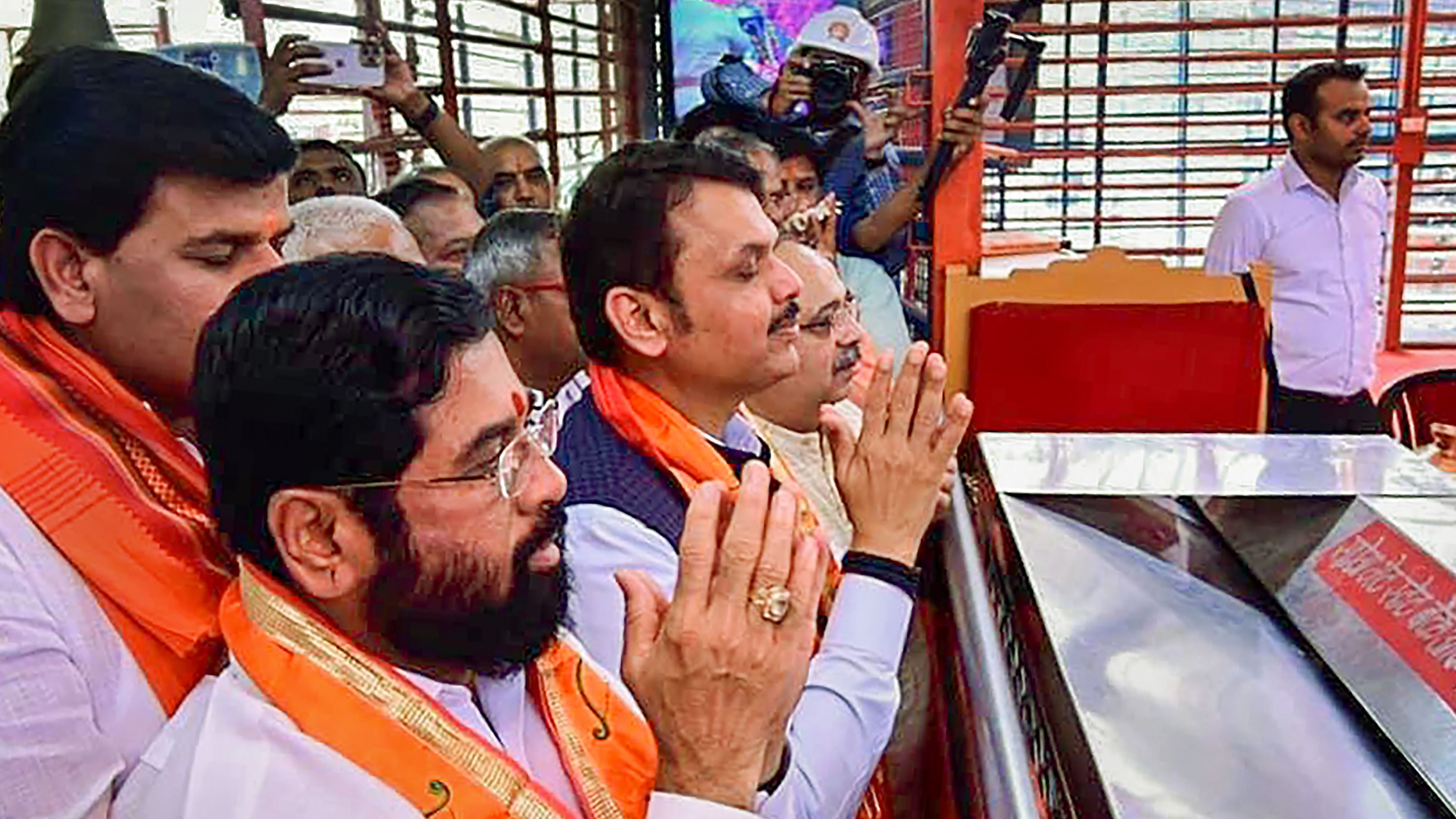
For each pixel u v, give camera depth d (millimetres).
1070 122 5926
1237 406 3242
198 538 998
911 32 4309
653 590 979
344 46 2791
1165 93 5539
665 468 1350
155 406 1053
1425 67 6246
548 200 3561
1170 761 1047
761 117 3232
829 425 1354
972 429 3271
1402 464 1829
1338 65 3551
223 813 794
